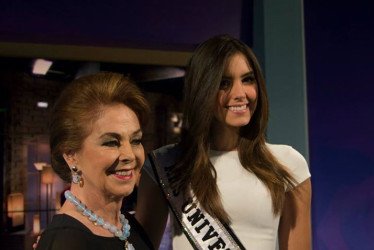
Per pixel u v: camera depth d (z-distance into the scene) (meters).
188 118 1.19
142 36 2.33
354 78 2.38
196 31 2.37
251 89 1.16
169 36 2.35
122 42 2.39
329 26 2.38
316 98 2.38
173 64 3.08
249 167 1.20
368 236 2.37
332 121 2.38
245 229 1.17
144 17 2.34
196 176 1.18
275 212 1.18
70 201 0.80
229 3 2.38
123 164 0.77
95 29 2.30
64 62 5.29
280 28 2.35
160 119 6.70
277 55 2.35
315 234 2.38
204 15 2.37
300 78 2.35
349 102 2.38
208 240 1.17
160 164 1.26
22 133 5.93
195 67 1.16
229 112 1.16
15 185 5.82
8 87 5.79
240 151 1.22
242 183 1.19
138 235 0.96
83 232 0.76
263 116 1.20
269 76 2.34
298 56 2.36
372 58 2.38
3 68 5.69
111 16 2.31
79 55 2.80
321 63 2.38
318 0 2.38
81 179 0.79
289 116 2.35
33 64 5.47
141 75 5.29
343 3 2.38
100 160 0.75
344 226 2.38
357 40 2.38
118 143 0.77
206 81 1.13
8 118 5.80
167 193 1.22
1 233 5.40
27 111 5.97
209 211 1.17
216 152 1.25
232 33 2.38
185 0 2.36
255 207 1.17
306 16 2.38
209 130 1.25
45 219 5.77
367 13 2.38
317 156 2.38
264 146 1.23
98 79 0.80
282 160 1.24
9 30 2.23
